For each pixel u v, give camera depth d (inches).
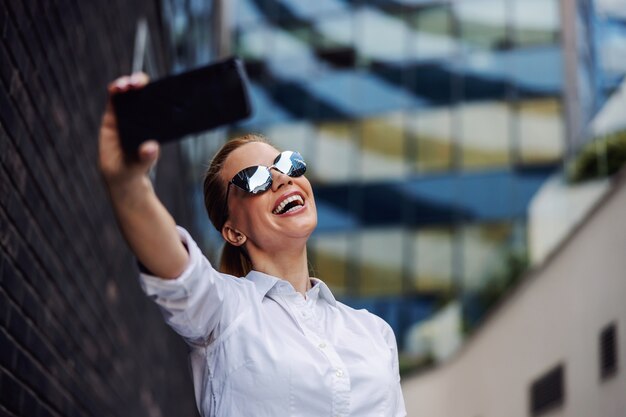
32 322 136.3
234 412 77.3
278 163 85.1
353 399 78.5
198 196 585.9
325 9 1071.0
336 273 993.5
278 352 78.1
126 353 245.4
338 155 1026.7
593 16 809.5
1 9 117.3
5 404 118.0
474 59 1016.9
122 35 251.6
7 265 121.1
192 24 538.6
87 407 183.8
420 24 1041.5
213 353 78.5
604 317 416.5
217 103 60.2
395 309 972.6
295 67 1063.0
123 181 63.8
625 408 390.0
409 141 1015.0
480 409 613.3
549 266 501.0
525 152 978.1
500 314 584.7
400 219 996.6
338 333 83.0
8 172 123.4
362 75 1045.2
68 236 168.6
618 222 395.9
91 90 197.2
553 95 982.4
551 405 490.9
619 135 463.8
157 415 328.2
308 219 84.5
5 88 121.3
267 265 86.1
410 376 761.6
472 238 972.6
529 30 1003.3
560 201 537.6
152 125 61.2
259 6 1083.9
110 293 221.5
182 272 70.1
